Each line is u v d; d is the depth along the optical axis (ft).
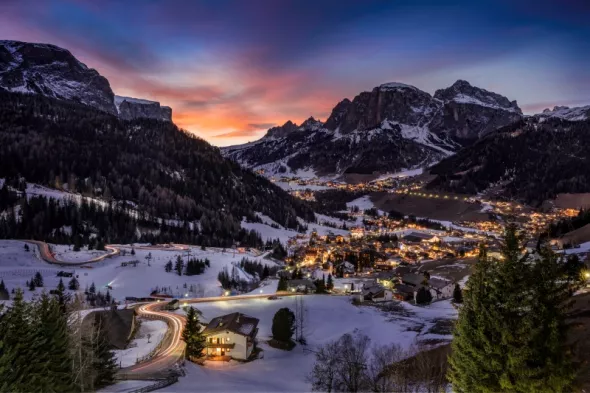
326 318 338.34
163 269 586.45
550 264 62.08
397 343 251.19
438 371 158.20
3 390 91.45
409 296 426.92
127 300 442.50
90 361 146.41
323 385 176.45
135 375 179.22
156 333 265.75
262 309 357.41
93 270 553.23
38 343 112.16
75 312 168.86
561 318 61.36
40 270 529.45
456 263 596.29
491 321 62.90
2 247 592.60
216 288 533.55
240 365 227.81
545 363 59.21
